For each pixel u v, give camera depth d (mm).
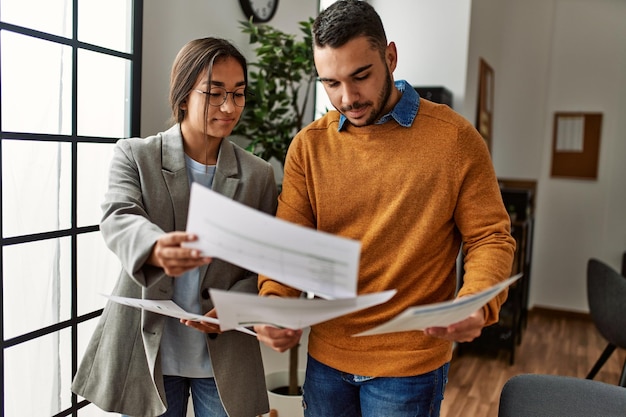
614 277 2857
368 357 1266
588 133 4938
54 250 1669
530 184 4918
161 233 1080
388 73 1187
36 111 1568
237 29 2457
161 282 1304
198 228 921
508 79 4996
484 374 3500
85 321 1809
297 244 888
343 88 1124
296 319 997
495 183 1247
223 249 935
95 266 1835
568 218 5066
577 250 5051
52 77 1604
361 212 1259
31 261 1594
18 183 1538
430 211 1207
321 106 3422
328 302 941
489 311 1106
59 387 1719
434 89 3023
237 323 1040
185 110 1360
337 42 1078
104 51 1751
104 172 1830
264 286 1263
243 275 1439
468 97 3459
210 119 1312
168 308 1138
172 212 1335
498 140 5078
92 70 1735
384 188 1230
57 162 1649
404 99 1243
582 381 1686
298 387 2473
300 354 2789
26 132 1538
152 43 1946
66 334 1732
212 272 1352
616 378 3551
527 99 4973
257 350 1482
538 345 4180
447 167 1204
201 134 1375
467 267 1191
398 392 1249
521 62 4949
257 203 1427
